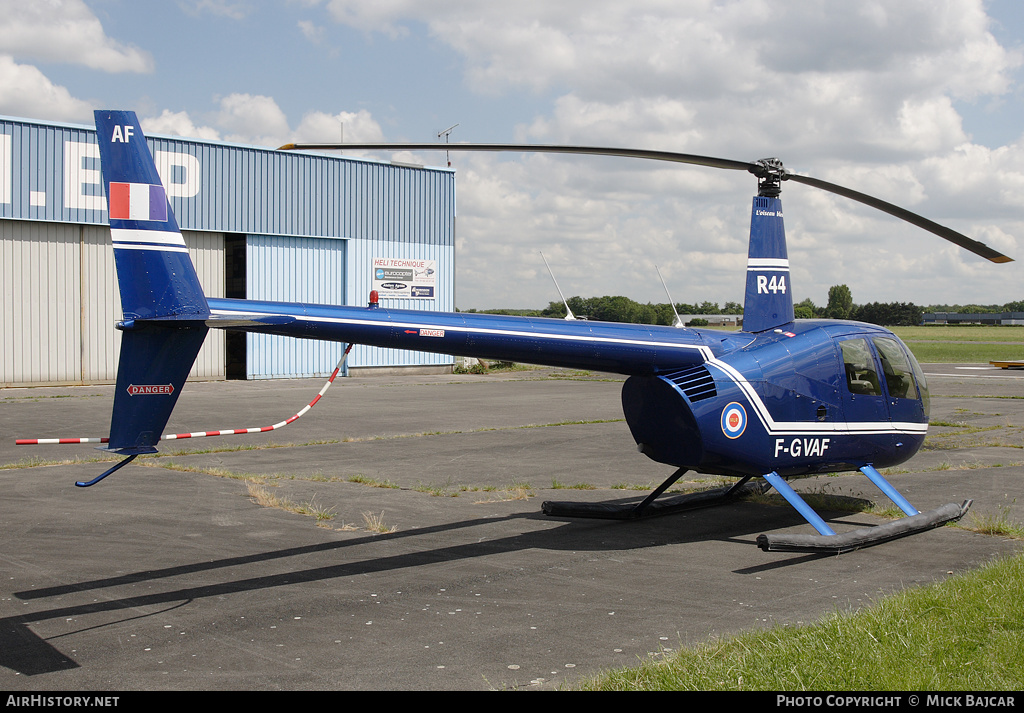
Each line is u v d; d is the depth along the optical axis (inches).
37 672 183.6
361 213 1214.3
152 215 224.7
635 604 232.7
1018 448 562.9
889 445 345.7
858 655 177.6
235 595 241.3
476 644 200.4
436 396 946.1
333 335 265.6
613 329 309.4
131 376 221.9
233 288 1181.7
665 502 364.2
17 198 942.4
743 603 232.8
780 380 316.2
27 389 948.6
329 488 410.3
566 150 284.8
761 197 337.7
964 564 273.6
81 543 299.7
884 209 315.6
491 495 399.5
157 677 181.0
